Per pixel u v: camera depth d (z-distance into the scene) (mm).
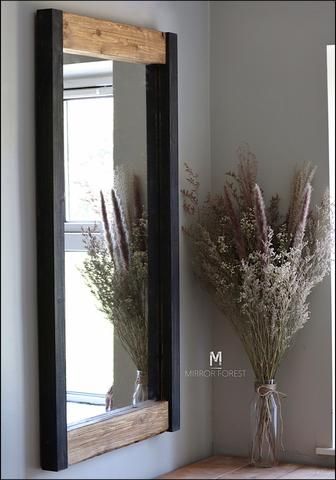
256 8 3574
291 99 3525
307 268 3334
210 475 3369
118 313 3090
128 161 3148
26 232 2773
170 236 3289
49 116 2779
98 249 3000
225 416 3643
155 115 3291
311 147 3496
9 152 2719
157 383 3295
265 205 3553
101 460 3090
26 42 2779
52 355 2785
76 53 2908
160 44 3273
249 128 3588
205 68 3627
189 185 3512
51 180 2777
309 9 3496
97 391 2992
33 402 2795
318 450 3486
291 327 3385
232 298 3404
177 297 3316
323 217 3381
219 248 3432
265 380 3426
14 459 2732
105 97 3033
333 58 3510
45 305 2791
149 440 3320
